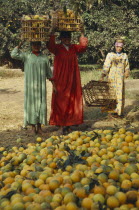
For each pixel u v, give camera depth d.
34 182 4.12
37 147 5.72
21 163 5.02
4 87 15.62
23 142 6.67
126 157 4.76
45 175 4.16
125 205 3.31
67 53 6.94
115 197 3.40
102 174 4.00
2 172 4.69
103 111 8.43
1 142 6.73
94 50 21.25
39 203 3.46
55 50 6.91
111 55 8.28
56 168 4.77
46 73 6.97
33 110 6.92
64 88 6.99
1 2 22.50
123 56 8.30
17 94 13.38
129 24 17.25
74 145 5.70
